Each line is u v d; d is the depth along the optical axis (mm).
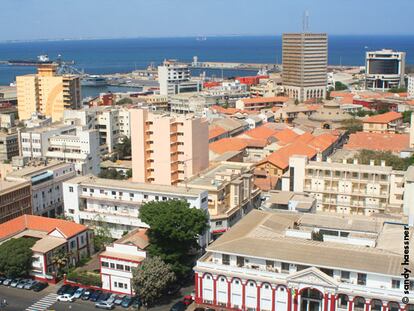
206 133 185750
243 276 109312
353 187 166250
